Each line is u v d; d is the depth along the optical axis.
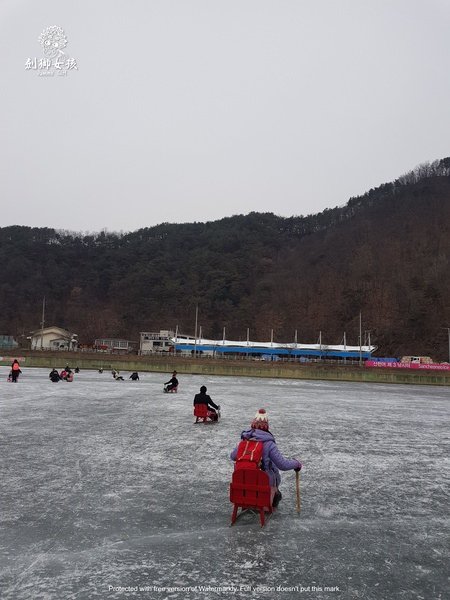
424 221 150.12
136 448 8.73
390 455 8.78
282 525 4.89
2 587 3.47
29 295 138.88
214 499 5.70
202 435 10.34
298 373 54.22
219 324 132.88
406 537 4.63
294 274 150.00
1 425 11.11
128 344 102.38
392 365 63.12
